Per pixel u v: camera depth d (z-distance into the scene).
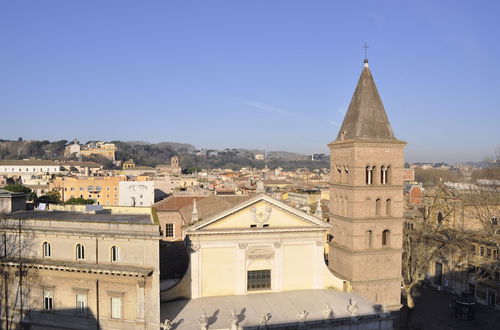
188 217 63.72
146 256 41.44
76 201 133.75
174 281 49.62
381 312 46.53
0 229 43.75
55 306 42.88
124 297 41.44
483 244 73.81
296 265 52.00
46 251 43.59
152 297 41.22
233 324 40.78
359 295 51.66
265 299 49.03
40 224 43.88
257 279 50.88
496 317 67.94
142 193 142.38
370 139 54.84
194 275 48.66
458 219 79.81
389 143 55.66
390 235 56.59
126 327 41.44
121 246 41.91
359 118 55.41
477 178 93.50
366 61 57.22
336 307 47.59
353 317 45.03
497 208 76.00
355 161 54.66
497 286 71.56
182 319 43.25
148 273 40.31
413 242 75.62
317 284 52.56
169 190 180.75
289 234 51.25
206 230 48.44
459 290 79.12
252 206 50.22
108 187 170.62
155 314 41.19
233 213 49.59
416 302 75.19
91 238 42.25
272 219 51.09
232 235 49.50
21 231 43.62
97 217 48.38
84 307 42.38
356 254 54.88
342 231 57.88
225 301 48.03
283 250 51.41
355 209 55.00
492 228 69.25
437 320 66.62
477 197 77.56
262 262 50.84
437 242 81.44
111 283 41.78
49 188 171.75
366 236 55.69
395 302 56.88
